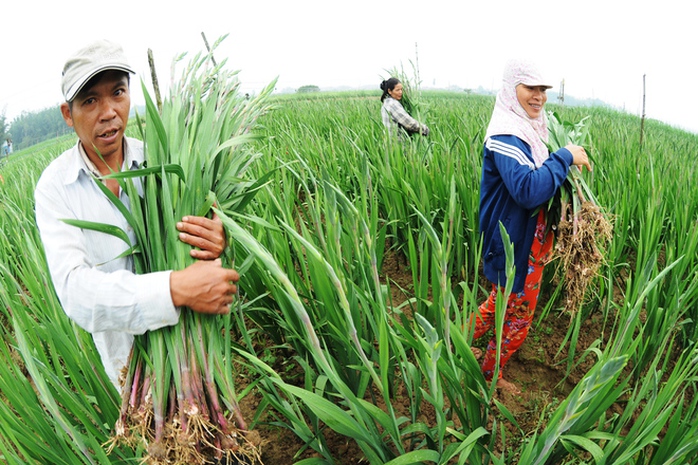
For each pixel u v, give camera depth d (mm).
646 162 5129
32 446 1730
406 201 3727
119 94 1560
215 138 1814
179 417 1475
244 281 2688
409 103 7078
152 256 1647
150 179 1628
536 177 2318
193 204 1635
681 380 1811
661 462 1805
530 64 2389
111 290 1417
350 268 2561
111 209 1648
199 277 1463
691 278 3113
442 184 3906
